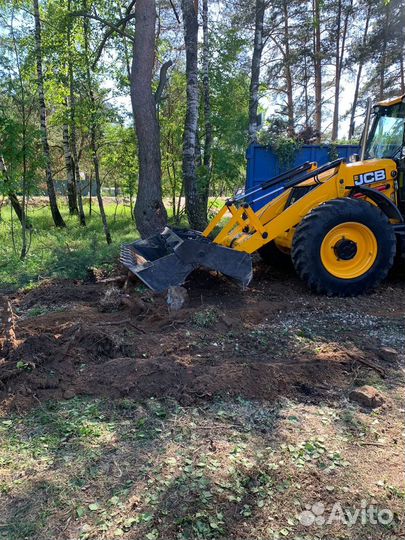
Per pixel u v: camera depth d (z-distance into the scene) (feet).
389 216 18.35
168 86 45.88
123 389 10.07
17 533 6.42
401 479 7.55
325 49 65.10
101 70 34.42
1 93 27.12
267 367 10.78
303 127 44.55
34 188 27.22
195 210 32.68
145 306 15.01
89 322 14.15
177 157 43.98
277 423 9.07
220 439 8.54
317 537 6.47
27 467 7.77
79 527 6.52
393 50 62.85
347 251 16.94
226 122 37.63
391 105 19.81
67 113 37.76
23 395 9.94
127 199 65.10
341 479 7.54
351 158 22.02
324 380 10.68
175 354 11.91
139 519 6.66
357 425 9.02
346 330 13.82
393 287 18.70
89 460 7.93
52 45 33.53
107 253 25.30
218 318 14.12
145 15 23.49
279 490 7.28
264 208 20.94
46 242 32.81
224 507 6.92
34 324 14.11
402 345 12.71
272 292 17.98
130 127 38.81
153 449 8.24
